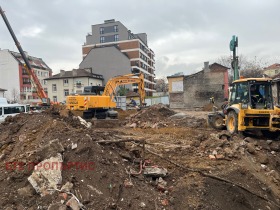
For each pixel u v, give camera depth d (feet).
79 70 199.41
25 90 226.79
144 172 22.77
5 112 55.47
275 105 41.04
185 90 141.49
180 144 34.37
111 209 16.85
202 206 19.56
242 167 26.23
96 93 72.02
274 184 26.35
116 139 27.37
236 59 48.57
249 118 39.73
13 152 24.82
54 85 199.11
